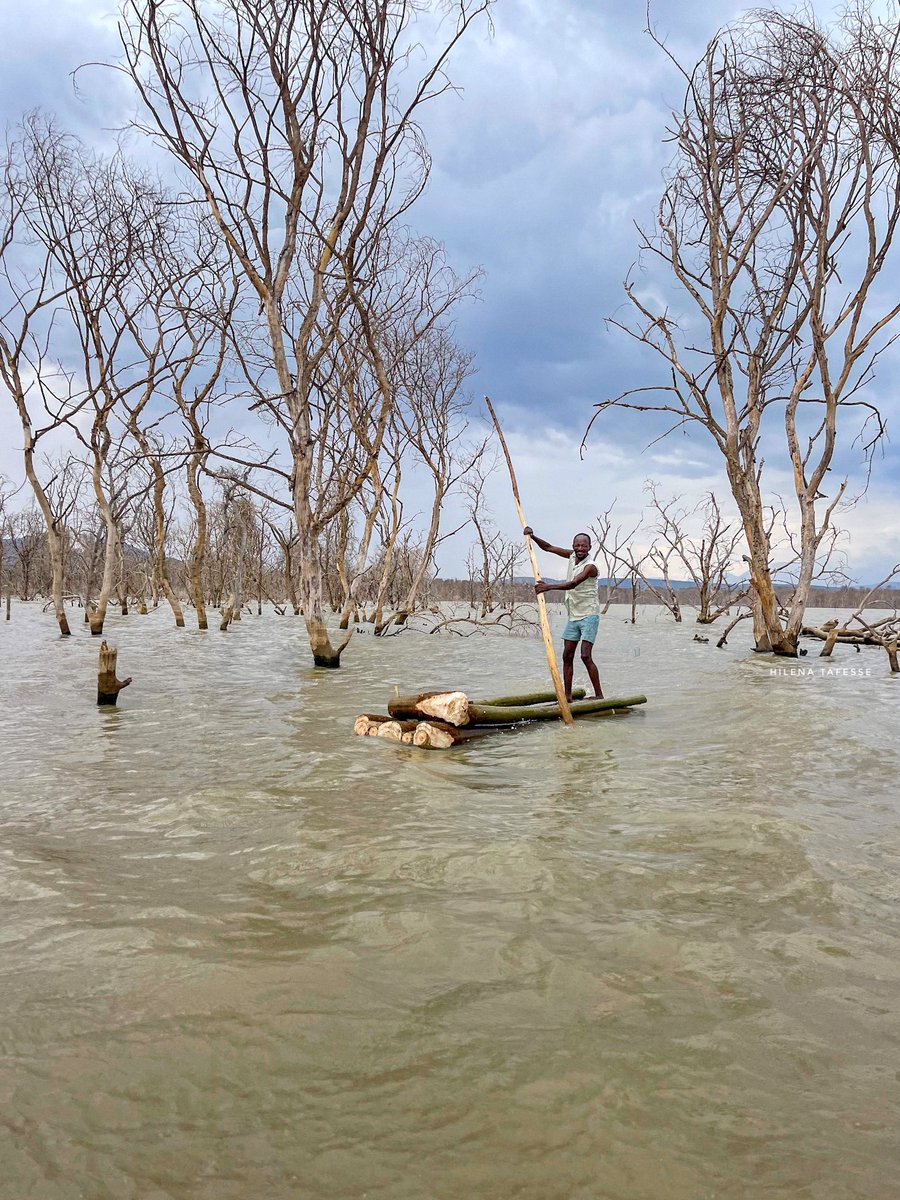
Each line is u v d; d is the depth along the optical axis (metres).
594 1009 2.33
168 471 11.57
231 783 4.96
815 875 3.40
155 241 18.84
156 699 8.61
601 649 15.72
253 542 30.44
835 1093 1.96
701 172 14.84
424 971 2.55
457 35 12.16
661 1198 1.61
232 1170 1.68
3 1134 1.78
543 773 5.36
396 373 20.95
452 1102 1.90
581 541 8.33
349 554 30.98
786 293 14.53
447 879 3.36
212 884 3.32
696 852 3.71
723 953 2.69
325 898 3.16
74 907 3.04
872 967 2.62
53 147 17.22
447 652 14.99
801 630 15.83
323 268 12.53
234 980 2.46
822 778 5.13
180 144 12.15
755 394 14.73
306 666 12.24
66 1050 2.10
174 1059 2.07
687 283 14.95
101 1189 1.62
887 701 8.45
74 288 17.48
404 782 5.01
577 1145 1.76
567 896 3.18
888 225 12.59
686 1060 2.08
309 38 12.00
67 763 5.54
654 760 5.72
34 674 10.67
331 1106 1.89
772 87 13.73
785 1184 1.65
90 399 18.00
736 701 8.30
